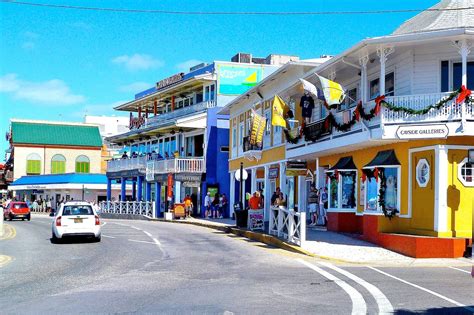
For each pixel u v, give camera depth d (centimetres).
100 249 2122
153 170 4853
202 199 4578
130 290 1224
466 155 1966
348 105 2734
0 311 993
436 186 1958
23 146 7931
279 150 3359
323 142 2584
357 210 2489
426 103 1994
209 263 1719
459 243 1842
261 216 2759
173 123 4609
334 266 1667
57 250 2091
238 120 4262
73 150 8181
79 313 977
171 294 1173
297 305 1059
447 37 1934
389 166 2150
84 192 6906
